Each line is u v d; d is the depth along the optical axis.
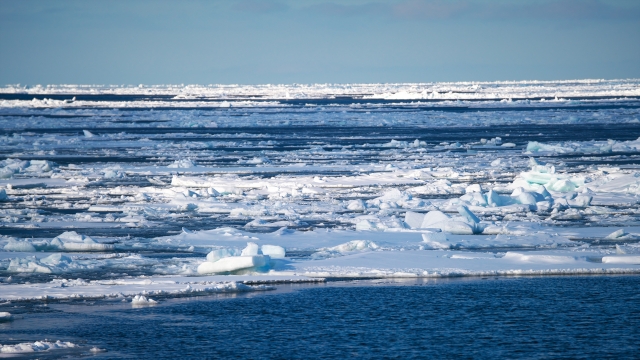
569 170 194.38
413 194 158.38
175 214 132.88
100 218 127.19
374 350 61.94
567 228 116.06
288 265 90.38
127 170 199.75
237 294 78.69
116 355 60.34
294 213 131.75
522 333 66.12
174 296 77.75
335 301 75.88
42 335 65.12
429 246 100.94
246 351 61.59
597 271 87.31
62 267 88.94
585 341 64.06
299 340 64.38
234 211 133.62
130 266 90.50
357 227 115.75
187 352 61.25
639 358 60.19
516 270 87.19
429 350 61.94
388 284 82.69
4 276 85.81
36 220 126.00
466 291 79.62
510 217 127.19
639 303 75.00
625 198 146.62
